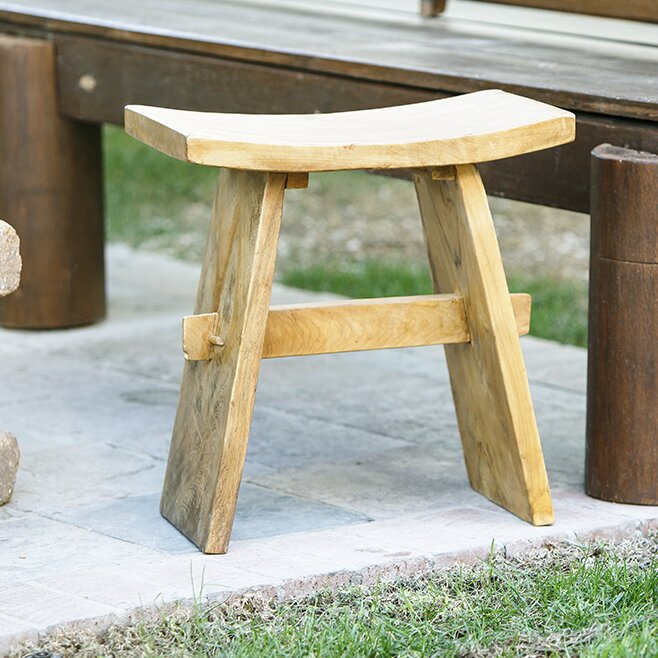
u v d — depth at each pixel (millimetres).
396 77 4629
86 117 5859
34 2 6188
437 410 5148
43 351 5906
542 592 3465
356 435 4820
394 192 9867
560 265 8047
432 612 3354
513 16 8516
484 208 3750
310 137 3512
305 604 3412
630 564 3674
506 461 3934
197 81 5277
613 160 3867
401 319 3797
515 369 3801
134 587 3383
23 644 3113
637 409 3980
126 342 6078
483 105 3939
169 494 3934
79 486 4246
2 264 3744
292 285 7316
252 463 4500
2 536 3805
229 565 3551
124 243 8203
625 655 3035
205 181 9945
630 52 5230
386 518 3963
